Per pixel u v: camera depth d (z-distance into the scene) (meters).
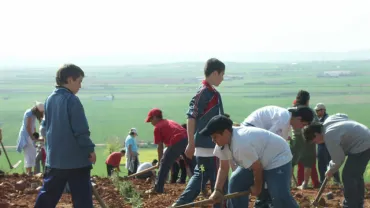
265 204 10.56
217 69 10.41
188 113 10.45
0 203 11.20
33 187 13.62
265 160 9.32
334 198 14.34
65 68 9.21
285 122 10.59
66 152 9.12
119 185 13.56
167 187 15.23
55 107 9.15
